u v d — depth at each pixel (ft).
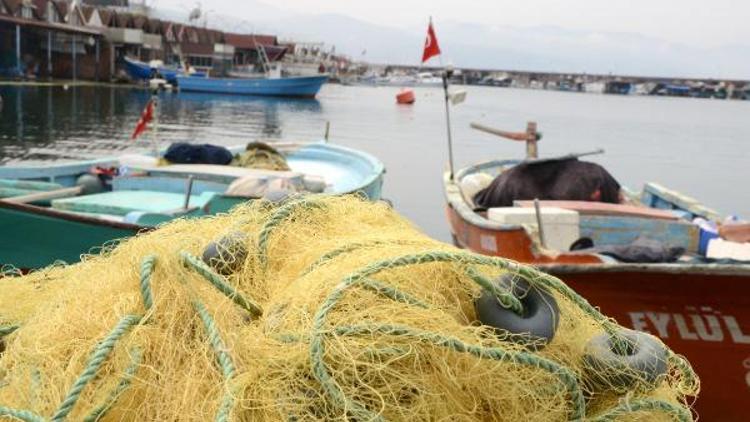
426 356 7.22
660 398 8.32
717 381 16.74
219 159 32.99
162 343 7.82
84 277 9.77
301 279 8.30
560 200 26.02
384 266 7.61
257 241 9.62
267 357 7.36
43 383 7.74
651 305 16.52
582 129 135.03
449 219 31.32
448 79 33.40
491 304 7.98
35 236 20.89
